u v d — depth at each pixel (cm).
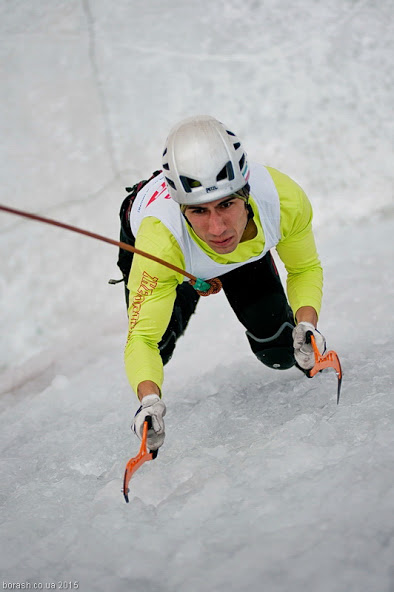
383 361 1066
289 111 2683
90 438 1182
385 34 2772
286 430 866
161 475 847
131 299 866
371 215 2495
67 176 2638
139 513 760
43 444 1241
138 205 953
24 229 2502
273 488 738
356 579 587
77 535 745
